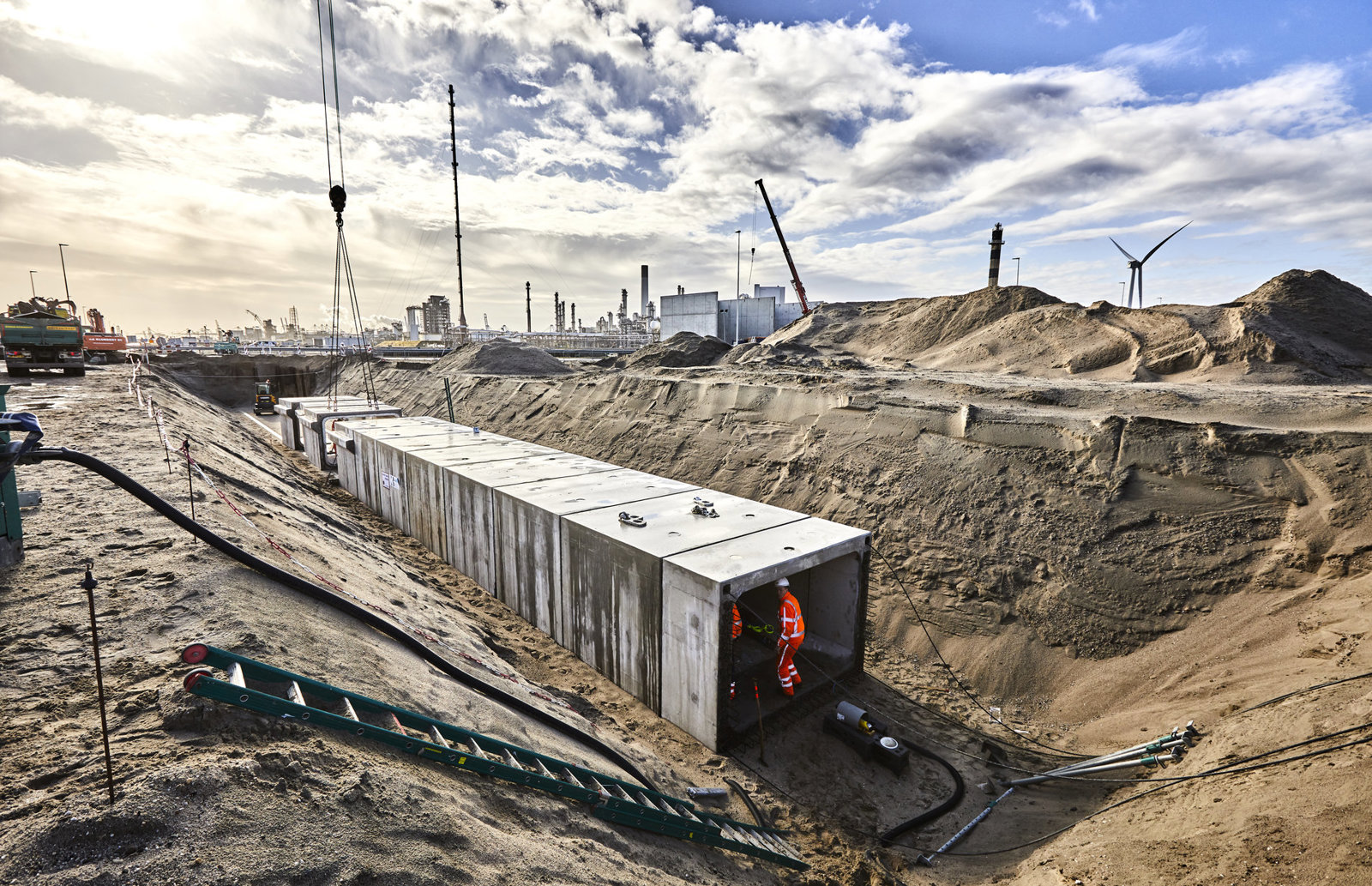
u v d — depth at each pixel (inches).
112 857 142.4
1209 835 250.4
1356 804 220.8
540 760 255.6
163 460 542.3
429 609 462.0
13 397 917.8
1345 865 195.3
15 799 157.5
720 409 1035.3
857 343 1953.7
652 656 426.6
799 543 442.0
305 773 181.5
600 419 1222.9
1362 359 1140.5
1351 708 291.6
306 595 314.5
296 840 158.1
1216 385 983.6
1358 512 489.7
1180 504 560.4
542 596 530.9
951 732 450.9
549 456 729.0
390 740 211.5
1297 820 228.4
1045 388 900.0
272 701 195.2
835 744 415.5
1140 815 304.0
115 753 175.8
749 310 3019.2
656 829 269.1
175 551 325.7
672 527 472.4
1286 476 546.3
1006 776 406.0
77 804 153.8
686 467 957.2
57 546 326.0
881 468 745.6
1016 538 594.6
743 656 498.9
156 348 2920.8
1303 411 728.3
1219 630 462.9
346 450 955.3
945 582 594.9
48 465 494.0
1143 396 827.4
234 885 141.3
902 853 336.5
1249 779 276.8
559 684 453.7
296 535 463.2
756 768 384.5
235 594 281.6
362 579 437.4
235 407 2167.8
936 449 731.4
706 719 392.5
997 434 706.8
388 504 815.7
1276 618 447.8
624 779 298.8
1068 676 490.3
